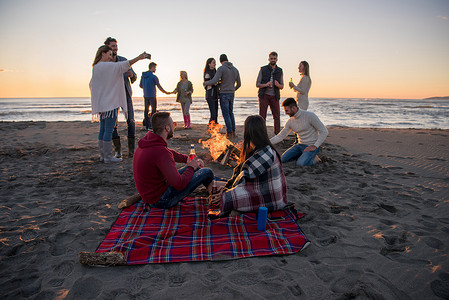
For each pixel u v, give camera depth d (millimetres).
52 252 2168
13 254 2168
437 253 2123
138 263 2004
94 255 1985
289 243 2232
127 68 4246
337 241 2334
